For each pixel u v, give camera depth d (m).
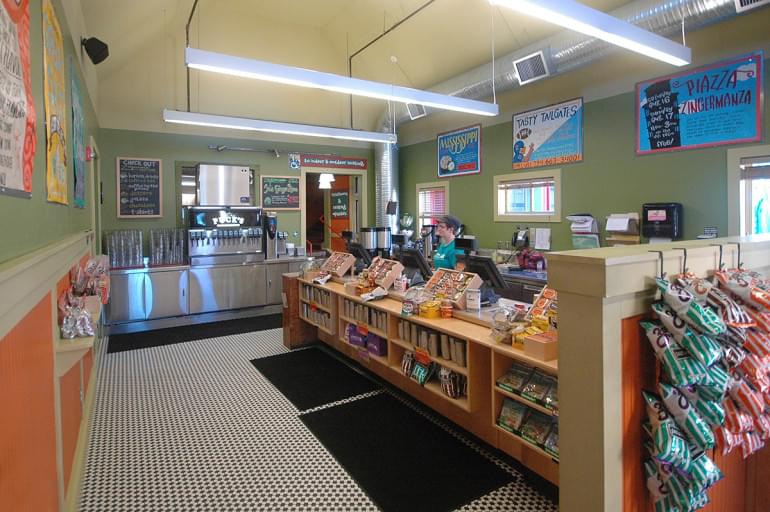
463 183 6.67
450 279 3.23
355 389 3.79
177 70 6.27
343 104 7.69
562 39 4.25
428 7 5.34
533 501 2.30
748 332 1.47
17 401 1.17
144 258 6.39
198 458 2.72
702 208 4.03
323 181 7.62
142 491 2.39
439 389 2.86
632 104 4.52
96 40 3.68
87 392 3.06
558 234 5.33
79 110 3.26
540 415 2.29
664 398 1.38
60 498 1.78
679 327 1.34
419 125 7.49
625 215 4.48
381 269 3.87
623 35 2.84
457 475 2.53
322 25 6.62
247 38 6.32
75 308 1.93
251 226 6.68
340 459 2.70
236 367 4.39
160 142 6.45
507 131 5.92
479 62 5.64
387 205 7.39
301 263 7.08
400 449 2.81
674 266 1.51
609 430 1.35
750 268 1.86
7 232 1.21
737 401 1.44
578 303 1.38
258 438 2.96
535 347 2.17
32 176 1.55
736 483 1.79
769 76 3.59
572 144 5.11
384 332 3.43
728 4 3.19
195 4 5.11
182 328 5.99
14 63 1.29
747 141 3.72
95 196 5.05
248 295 6.64
